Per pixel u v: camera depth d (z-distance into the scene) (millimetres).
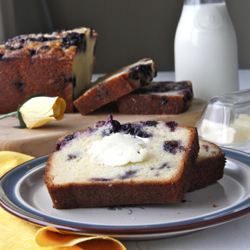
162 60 1318
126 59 1313
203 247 490
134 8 1257
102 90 779
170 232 462
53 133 711
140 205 551
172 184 541
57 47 789
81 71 834
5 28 1120
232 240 502
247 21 1256
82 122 758
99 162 574
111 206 554
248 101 713
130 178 551
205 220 471
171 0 1249
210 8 852
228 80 861
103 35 1277
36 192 577
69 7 1214
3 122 776
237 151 616
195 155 572
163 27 1281
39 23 1186
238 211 490
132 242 507
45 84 802
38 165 604
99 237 470
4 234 521
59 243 473
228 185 576
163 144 576
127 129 591
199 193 566
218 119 706
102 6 1241
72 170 569
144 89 807
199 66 860
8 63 796
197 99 855
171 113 776
